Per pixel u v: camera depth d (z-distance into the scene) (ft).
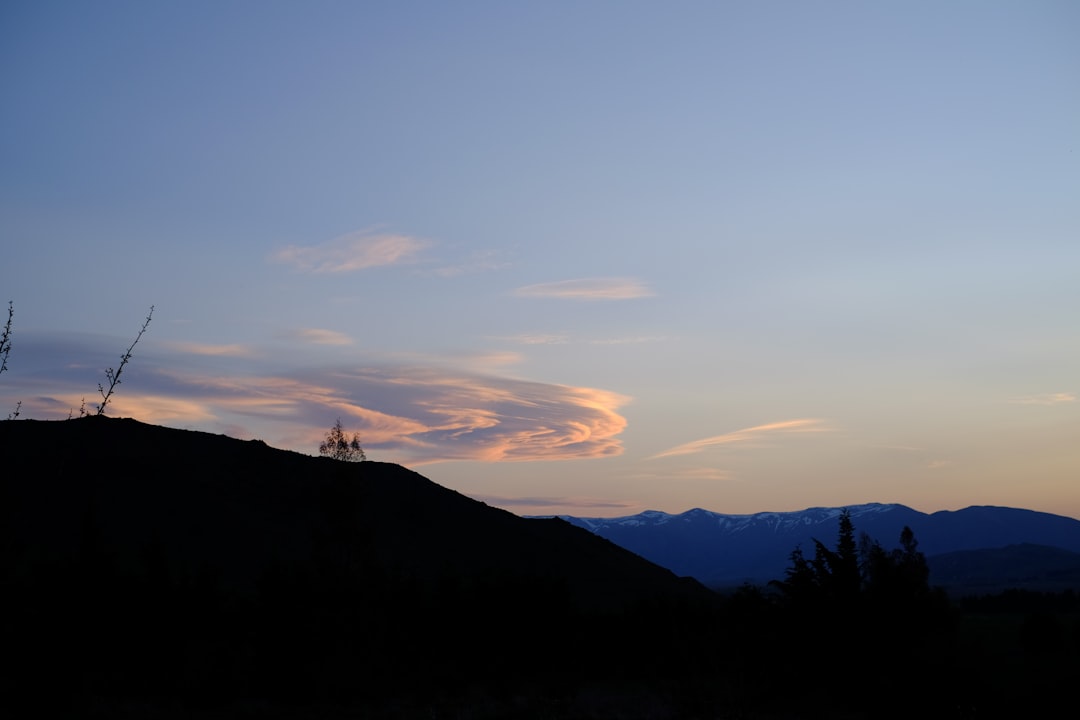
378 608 127.75
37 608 73.36
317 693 107.34
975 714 95.04
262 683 108.37
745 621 102.53
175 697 99.30
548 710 95.50
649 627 142.51
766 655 98.22
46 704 71.82
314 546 131.23
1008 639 166.61
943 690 99.55
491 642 123.95
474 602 129.29
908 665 103.04
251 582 209.36
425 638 124.98
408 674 117.91
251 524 252.21
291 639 111.86
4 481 50.37
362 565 132.46
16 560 56.90
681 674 99.66
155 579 109.29
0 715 69.51
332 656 114.11
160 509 239.91
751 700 90.38
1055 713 91.35
